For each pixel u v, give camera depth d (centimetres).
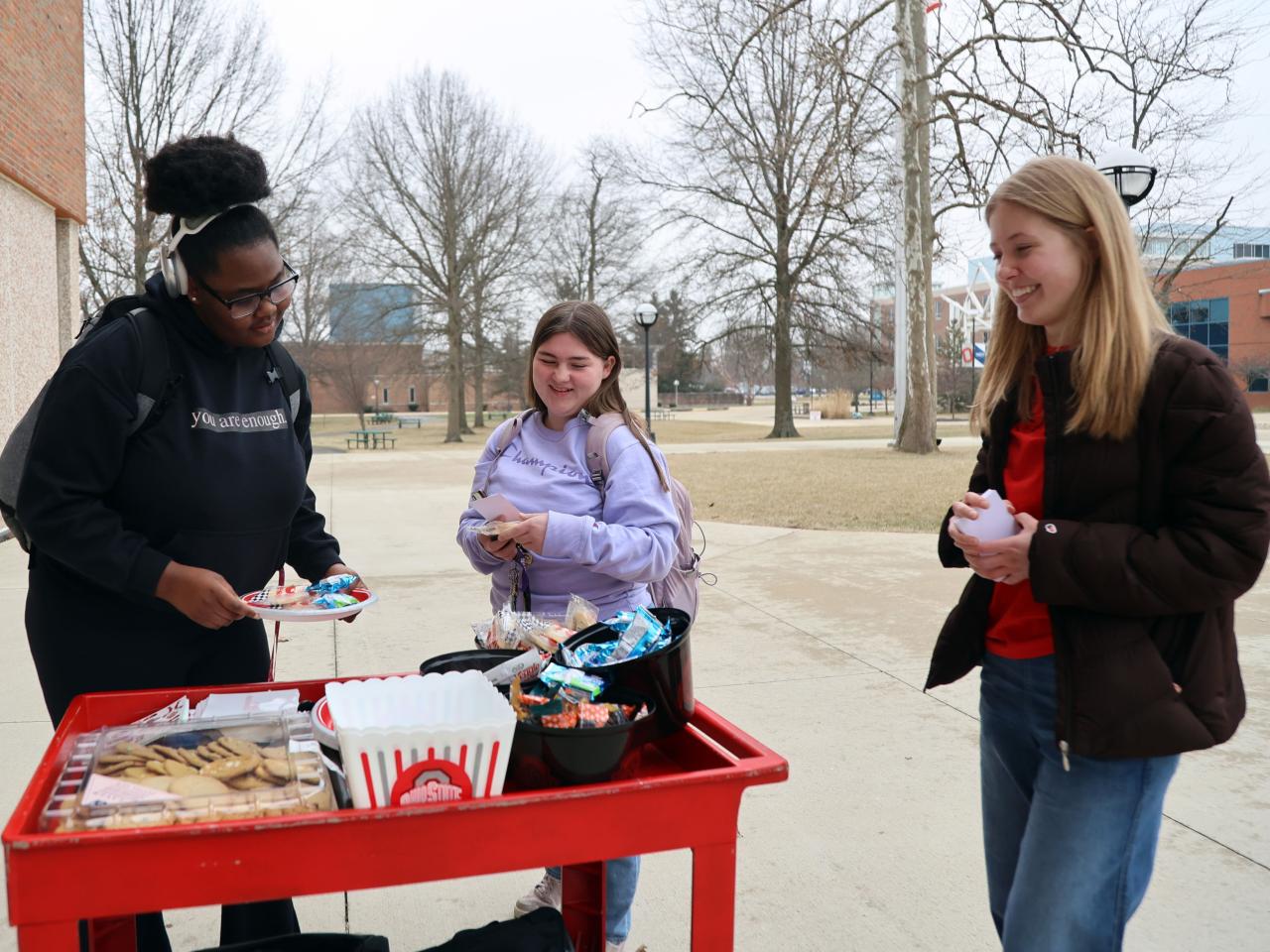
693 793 154
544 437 247
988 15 1711
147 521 205
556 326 235
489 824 145
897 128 2130
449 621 617
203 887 136
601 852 151
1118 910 174
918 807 343
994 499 180
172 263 199
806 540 945
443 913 282
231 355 212
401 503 1361
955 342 6931
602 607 238
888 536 968
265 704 194
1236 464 160
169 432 202
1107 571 163
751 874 298
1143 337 167
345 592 208
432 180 3612
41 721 427
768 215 3097
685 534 280
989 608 199
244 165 197
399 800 147
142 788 145
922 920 273
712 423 4888
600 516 239
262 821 136
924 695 463
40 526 191
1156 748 166
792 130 2766
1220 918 268
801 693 466
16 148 1039
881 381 8256
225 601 191
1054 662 183
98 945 195
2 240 1035
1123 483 171
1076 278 176
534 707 166
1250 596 654
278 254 205
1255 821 325
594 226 4197
